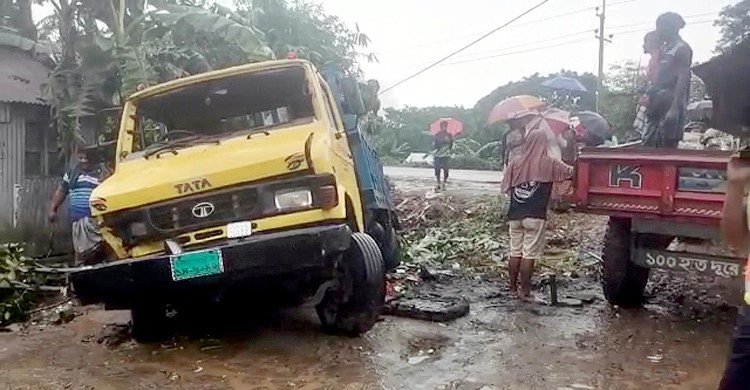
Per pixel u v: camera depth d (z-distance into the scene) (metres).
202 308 6.35
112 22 10.63
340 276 5.20
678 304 6.48
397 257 7.48
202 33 10.19
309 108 5.87
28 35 12.25
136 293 4.83
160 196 4.91
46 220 10.23
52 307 6.81
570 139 10.74
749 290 2.82
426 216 12.44
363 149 6.41
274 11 13.14
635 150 5.72
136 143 6.05
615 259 6.20
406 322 5.82
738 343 2.79
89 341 5.55
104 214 4.96
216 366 4.76
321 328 5.62
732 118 4.47
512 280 6.84
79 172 8.44
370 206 6.38
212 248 4.69
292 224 4.90
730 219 2.93
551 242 9.70
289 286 5.36
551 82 18.56
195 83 6.00
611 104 21.73
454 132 23.02
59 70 10.15
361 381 4.38
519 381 4.39
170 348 5.25
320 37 13.73
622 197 5.81
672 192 5.52
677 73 6.98
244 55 10.75
